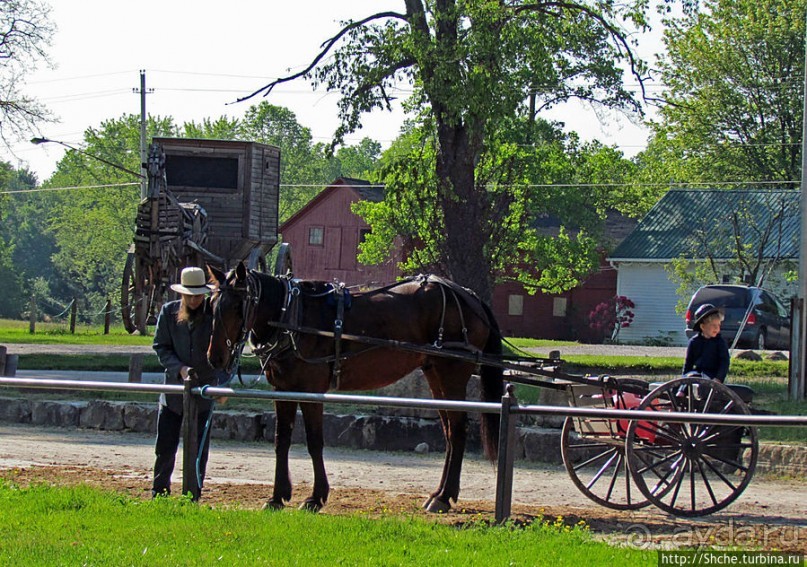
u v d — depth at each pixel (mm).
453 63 21094
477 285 23250
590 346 37312
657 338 45312
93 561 6676
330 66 22453
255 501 9805
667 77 51031
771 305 32406
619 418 7707
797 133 49094
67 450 13461
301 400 8250
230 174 29516
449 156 22766
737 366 23016
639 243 46250
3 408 16641
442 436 14258
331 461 13219
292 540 7406
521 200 27719
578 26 23672
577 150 45375
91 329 48938
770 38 48562
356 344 9766
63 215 95125
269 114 94500
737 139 50625
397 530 7797
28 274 113438
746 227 41500
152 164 26156
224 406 15656
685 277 41344
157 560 6719
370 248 43969
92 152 88375
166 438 9500
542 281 43625
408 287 10344
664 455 9461
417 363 10289
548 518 9156
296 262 59656
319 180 97938
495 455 10023
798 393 17344
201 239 26984
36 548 7020
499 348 10727
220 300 9305
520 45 21984
